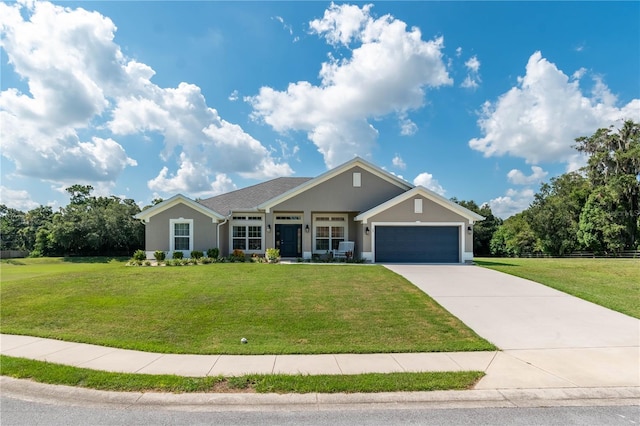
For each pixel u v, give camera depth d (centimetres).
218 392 498
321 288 1196
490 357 645
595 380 546
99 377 543
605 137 3947
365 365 602
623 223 3631
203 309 957
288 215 2198
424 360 629
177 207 2034
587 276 1535
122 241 4091
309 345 710
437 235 1959
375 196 2084
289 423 423
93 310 950
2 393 506
